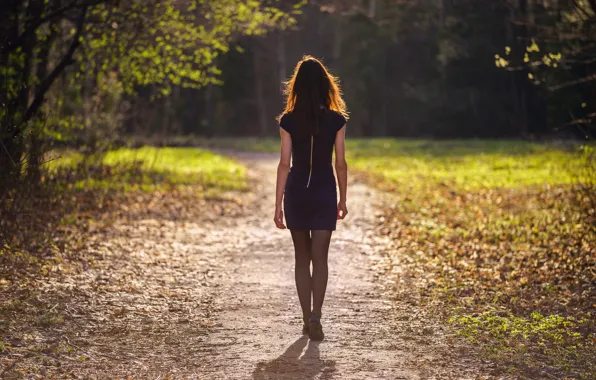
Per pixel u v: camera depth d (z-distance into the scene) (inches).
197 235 490.9
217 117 2706.7
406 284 339.9
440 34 2208.4
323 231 243.4
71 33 687.7
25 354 225.5
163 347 240.1
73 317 271.4
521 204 643.5
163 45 679.7
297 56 2615.7
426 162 1273.4
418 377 211.0
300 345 242.5
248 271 372.2
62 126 657.0
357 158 1476.4
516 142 1825.8
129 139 913.5
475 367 219.8
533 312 278.5
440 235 486.9
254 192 826.2
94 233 464.1
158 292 318.0
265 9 735.7
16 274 331.6
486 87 2299.5
